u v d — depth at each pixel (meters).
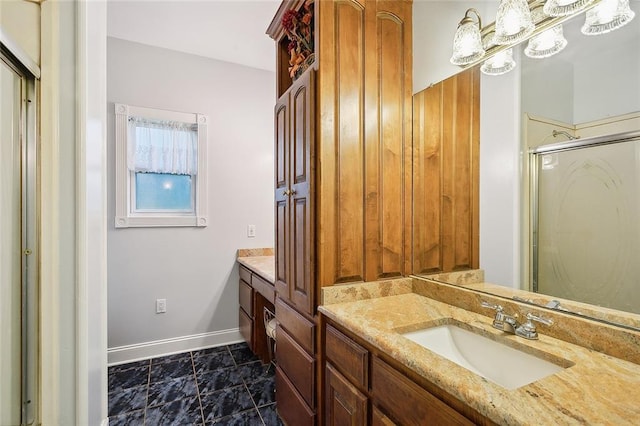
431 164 1.47
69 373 1.02
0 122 0.92
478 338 1.07
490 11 1.22
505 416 0.60
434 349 1.13
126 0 2.03
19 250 0.99
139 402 1.97
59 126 1.02
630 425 0.56
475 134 1.28
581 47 0.94
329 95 1.35
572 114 0.96
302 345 1.48
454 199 1.37
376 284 1.44
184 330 2.70
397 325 1.09
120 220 2.47
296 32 1.64
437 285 1.40
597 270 0.90
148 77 2.56
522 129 1.12
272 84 3.07
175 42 2.54
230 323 2.88
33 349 1.02
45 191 1.01
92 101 1.15
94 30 1.17
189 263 2.72
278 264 1.78
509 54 1.16
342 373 1.18
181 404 1.95
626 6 0.85
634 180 0.83
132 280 2.52
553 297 1.01
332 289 1.33
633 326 0.82
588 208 0.93
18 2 0.98
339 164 1.37
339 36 1.37
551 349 0.88
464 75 1.33
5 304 0.95
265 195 3.03
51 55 1.01
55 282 1.01
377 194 1.45
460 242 1.33
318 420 1.34
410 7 1.56
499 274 1.19
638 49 0.82
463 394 0.68
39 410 1.02
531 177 1.09
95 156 1.18
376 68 1.46
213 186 2.80
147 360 2.52
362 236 1.42
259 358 2.54
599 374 0.74
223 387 2.14
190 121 2.71
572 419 0.58
